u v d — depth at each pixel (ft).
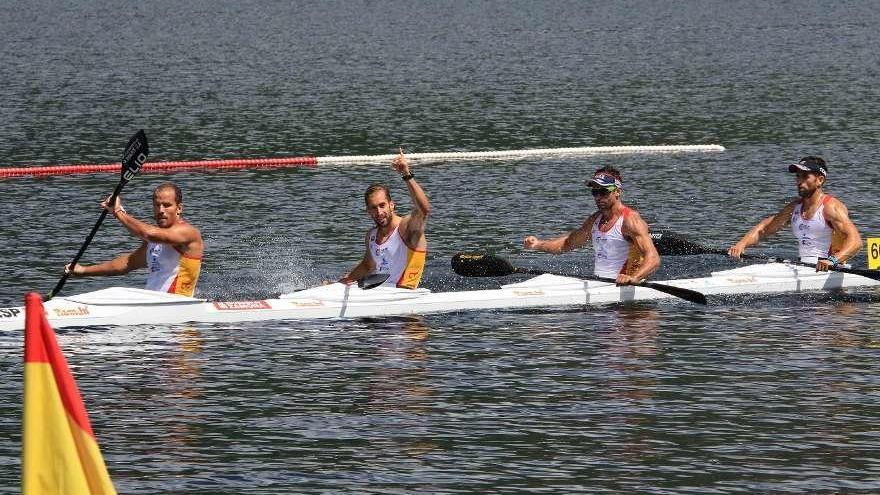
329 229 148.66
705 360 94.89
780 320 107.96
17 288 118.01
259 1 610.24
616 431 78.69
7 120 246.68
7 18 513.45
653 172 189.57
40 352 42.27
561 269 127.85
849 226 120.78
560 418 81.25
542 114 257.14
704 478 70.74
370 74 328.90
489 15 526.16
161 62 356.38
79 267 106.93
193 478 70.85
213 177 187.83
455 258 118.42
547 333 103.76
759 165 193.57
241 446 76.07
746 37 422.82
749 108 259.80
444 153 209.97
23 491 42.83
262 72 333.62
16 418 80.69
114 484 69.87
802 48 383.65
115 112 258.78
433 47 400.26
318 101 276.62
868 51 370.73
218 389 87.66
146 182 182.70
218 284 119.85
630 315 110.22
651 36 431.43
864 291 120.06
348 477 71.05
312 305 109.09
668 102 272.10
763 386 88.02
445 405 84.07
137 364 93.66
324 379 90.17
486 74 327.06
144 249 108.68
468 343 100.37
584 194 171.83
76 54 377.91
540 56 370.73
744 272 122.21
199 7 574.15
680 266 128.26
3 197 168.45
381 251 111.96
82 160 202.59
